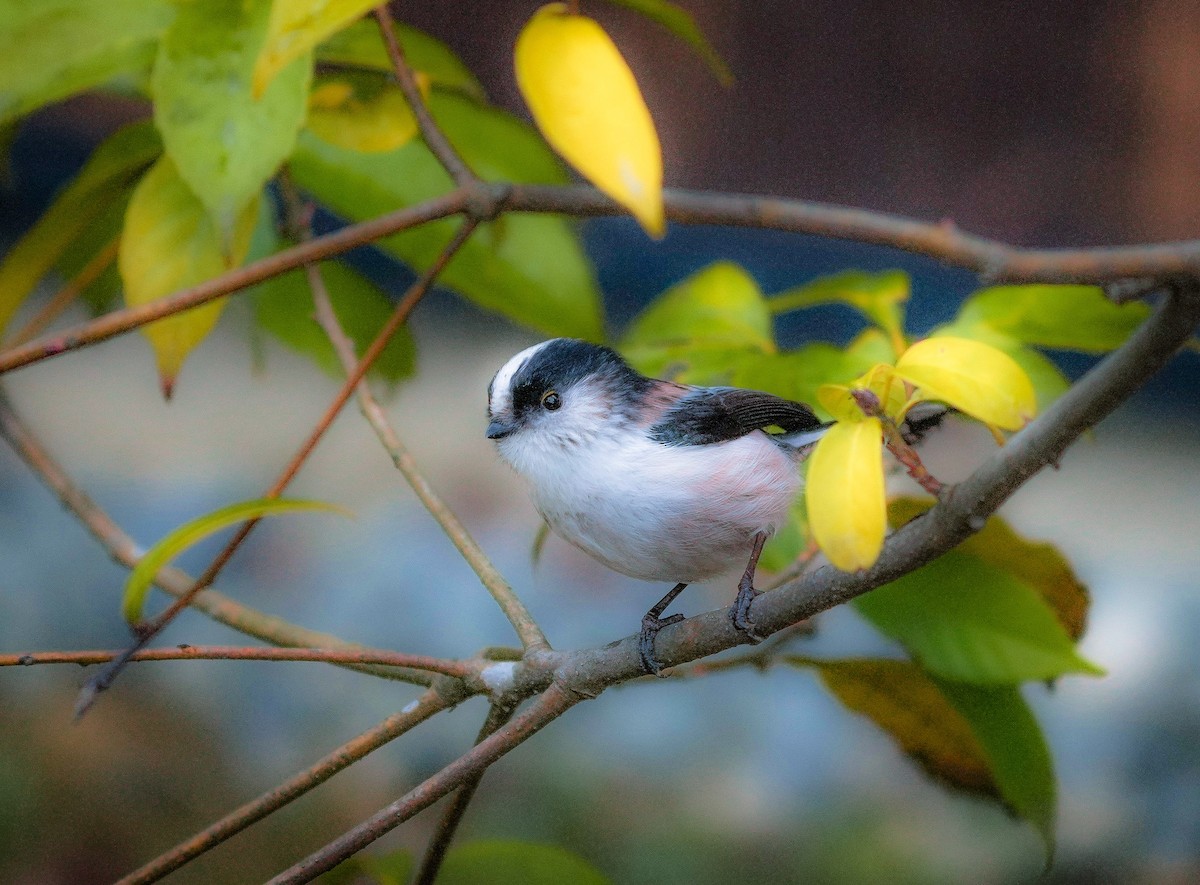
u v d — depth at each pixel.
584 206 3.64
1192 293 3.60
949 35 3.96
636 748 3.96
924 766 3.70
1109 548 4.28
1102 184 3.97
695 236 3.99
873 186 3.97
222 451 4.31
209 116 3.63
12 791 3.92
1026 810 3.67
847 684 3.69
